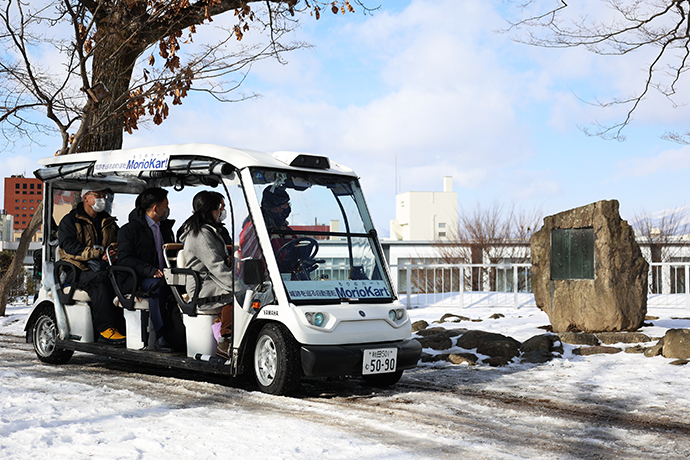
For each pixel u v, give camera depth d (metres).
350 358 5.95
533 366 8.01
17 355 8.98
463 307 14.21
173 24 12.08
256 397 5.95
